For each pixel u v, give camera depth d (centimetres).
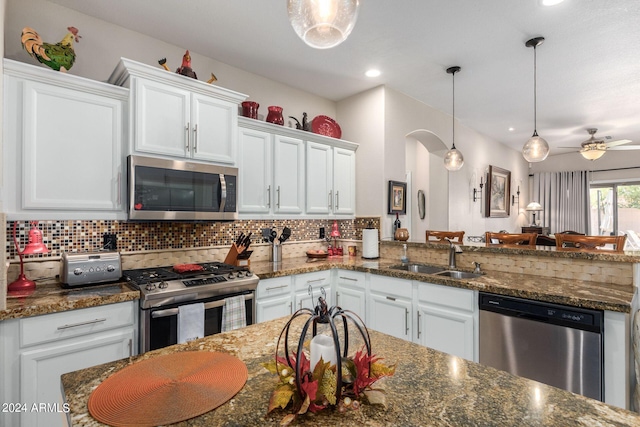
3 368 153
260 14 236
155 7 228
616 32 254
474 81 351
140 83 219
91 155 205
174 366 99
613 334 173
